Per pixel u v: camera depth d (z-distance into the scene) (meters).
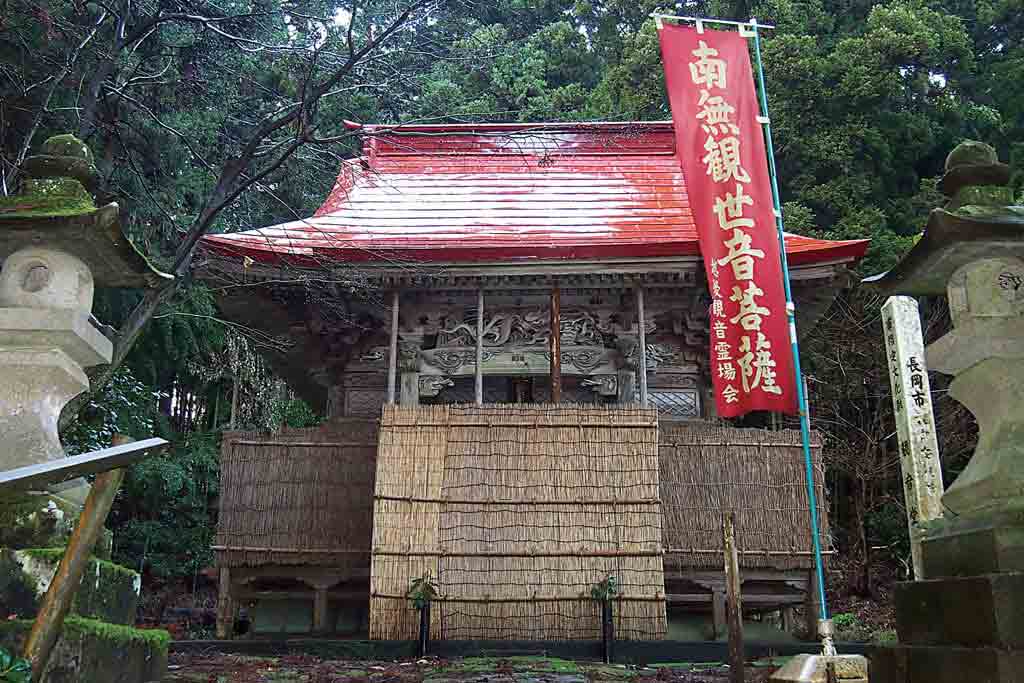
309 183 14.96
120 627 5.16
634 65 28.11
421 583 10.16
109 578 5.41
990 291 5.30
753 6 27.92
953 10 29.00
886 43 24.81
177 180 15.87
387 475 10.91
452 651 10.13
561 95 28.77
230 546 11.70
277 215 17.36
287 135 14.10
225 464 12.02
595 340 15.19
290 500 11.94
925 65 25.53
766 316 11.18
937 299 19.98
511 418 11.23
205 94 14.23
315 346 15.83
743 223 11.48
